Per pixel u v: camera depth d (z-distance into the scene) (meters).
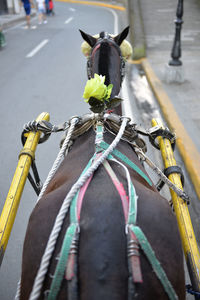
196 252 2.23
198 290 2.06
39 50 14.12
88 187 1.81
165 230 1.72
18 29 20.59
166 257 1.66
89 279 1.48
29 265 1.71
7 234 2.36
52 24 22.19
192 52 12.91
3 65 11.99
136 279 1.47
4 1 27.19
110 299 1.43
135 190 1.84
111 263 1.50
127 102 8.32
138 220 1.68
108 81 2.63
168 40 15.03
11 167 5.60
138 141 2.80
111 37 2.94
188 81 9.66
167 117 7.29
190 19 19.00
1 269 3.67
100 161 1.92
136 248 1.54
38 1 22.53
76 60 12.26
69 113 7.63
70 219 1.66
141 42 13.64
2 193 4.95
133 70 11.44
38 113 7.67
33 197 4.88
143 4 22.88
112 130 2.45
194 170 5.30
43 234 1.73
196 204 4.75
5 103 8.31
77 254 1.55
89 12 28.61
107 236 1.56
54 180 2.24
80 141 2.50
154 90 9.03
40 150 6.09
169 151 3.04
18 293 1.84
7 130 6.87
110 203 1.68
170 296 1.59
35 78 10.32
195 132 6.56
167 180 2.50
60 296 1.55
